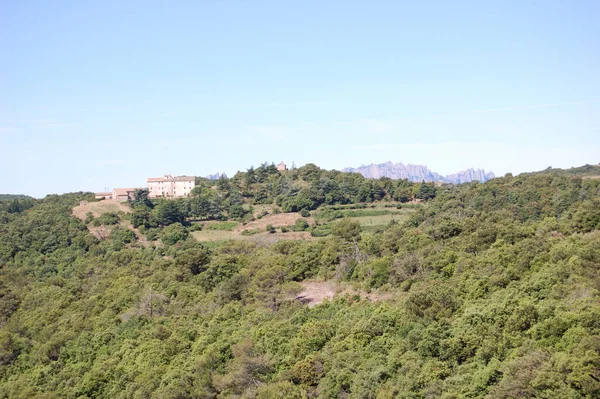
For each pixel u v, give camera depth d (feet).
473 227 227.20
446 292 155.33
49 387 172.04
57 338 210.38
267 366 144.77
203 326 198.29
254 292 222.28
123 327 213.25
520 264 162.61
